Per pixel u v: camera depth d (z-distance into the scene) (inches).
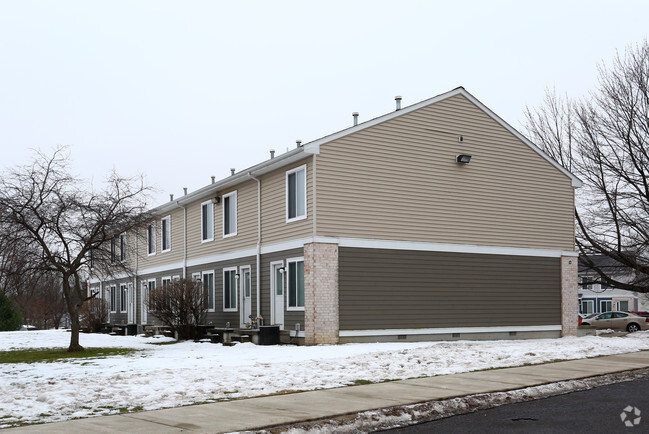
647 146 1347.2
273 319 951.6
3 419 377.1
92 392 463.5
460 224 974.4
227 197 1114.1
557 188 1083.3
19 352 915.4
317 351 741.9
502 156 1027.3
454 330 951.6
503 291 1007.6
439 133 967.0
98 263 878.4
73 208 836.0
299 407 396.8
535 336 1034.1
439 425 364.5
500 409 411.8
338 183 875.4
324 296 851.4
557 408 410.3
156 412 387.2
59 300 2293.3
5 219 795.4
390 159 919.7
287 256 917.8
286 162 916.0
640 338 922.1
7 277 821.9
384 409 391.2
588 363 620.4
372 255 891.4
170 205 1306.6
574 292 1083.3
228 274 1104.8
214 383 499.5
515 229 1030.4
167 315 1096.8
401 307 908.6
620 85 1379.2
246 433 333.1
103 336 1325.0
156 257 1407.5
